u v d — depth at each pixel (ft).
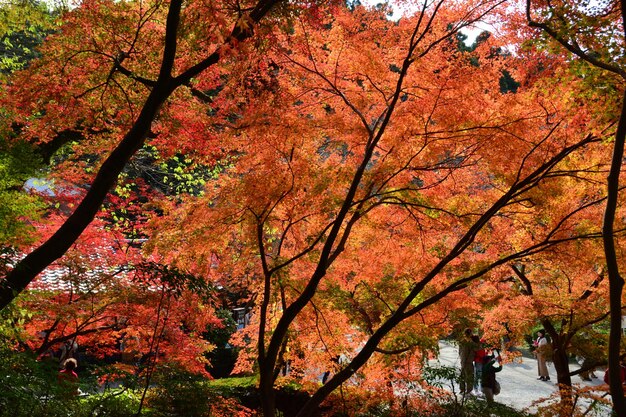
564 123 24.06
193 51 25.66
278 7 21.53
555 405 27.89
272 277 25.66
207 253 26.71
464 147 24.20
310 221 27.12
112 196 33.60
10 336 19.04
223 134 25.13
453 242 31.89
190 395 22.76
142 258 29.35
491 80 23.65
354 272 31.58
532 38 22.38
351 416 28.02
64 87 27.20
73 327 27.12
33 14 29.94
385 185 24.89
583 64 20.26
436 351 28.45
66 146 41.65
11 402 15.02
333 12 23.31
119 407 19.90
